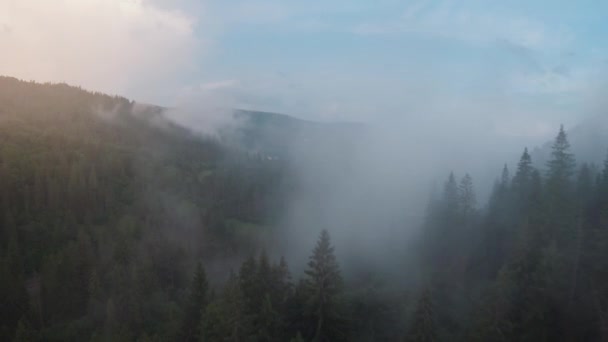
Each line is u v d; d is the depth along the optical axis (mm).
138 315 53594
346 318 32844
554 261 29422
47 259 72438
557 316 28516
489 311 28734
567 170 43281
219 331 30547
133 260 77562
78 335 53969
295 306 34062
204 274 39812
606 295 27984
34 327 54594
